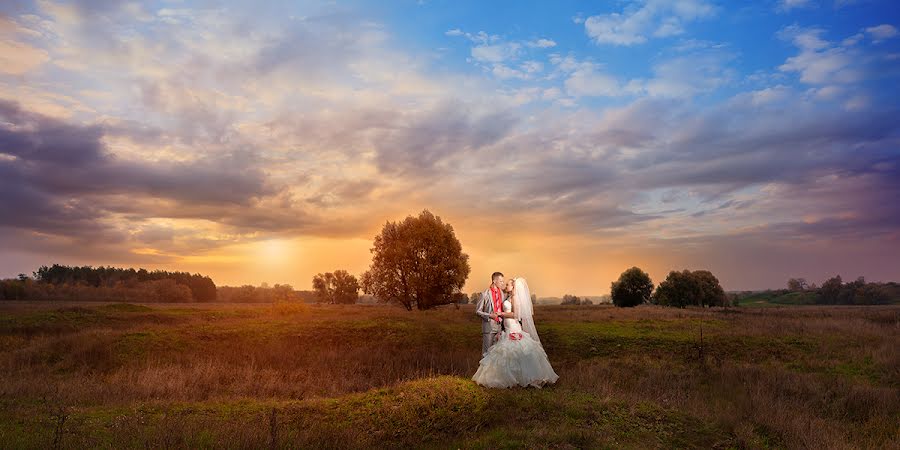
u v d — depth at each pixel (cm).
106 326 2677
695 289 6488
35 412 891
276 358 1677
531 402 918
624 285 6662
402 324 2370
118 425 784
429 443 758
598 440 741
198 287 12875
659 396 1083
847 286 11681
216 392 1222
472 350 1928
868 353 1722
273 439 689
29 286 8725
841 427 910
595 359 1728
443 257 5234
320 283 9431
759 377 1345
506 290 1126
